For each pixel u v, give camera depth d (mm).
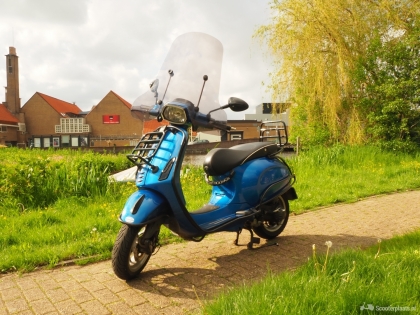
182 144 3449
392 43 15445
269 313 2348
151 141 3537
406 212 6145
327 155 12336
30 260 3986
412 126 14867
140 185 3432
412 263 3141
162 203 3398
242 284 3305
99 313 2895
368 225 5379
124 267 3297
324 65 15594
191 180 8766
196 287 3334
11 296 3240
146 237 3398
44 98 67312
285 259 4016
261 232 4574
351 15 16016
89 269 3859
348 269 2971
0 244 4637
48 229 5246
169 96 3893
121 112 64500
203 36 4145
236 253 4242
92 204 6887
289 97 16250
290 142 16641
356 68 15258
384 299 2498
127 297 3156
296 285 2727
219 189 4184
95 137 64875
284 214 4754
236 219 3975
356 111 15508
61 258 4098
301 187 8328
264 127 5156
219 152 4035
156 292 3244
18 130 65812
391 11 15547
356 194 7594
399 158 13523
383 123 14781
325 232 5047
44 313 2920
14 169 7191
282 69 15969
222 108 3820
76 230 5078
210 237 4895
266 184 4273
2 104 66750
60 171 7551
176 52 4160
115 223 5375
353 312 2387
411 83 14172
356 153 12977
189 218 3496
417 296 2600
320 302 2461
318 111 16031
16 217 6008
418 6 15672
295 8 15602
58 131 66375
